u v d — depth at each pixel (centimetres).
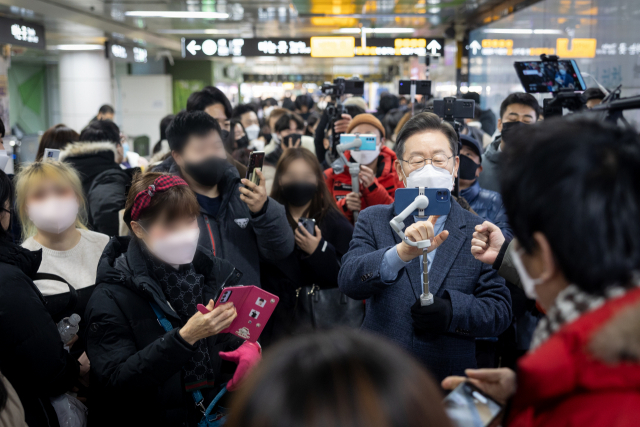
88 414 183
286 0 1009
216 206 242
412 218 180
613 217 68
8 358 153
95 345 169
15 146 639
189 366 177
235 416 56
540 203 73
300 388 53
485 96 1045
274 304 164
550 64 258
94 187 338
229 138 364
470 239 177
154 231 169
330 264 248
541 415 73
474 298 166
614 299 69
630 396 66
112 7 1073
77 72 1605
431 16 1112
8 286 153
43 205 215
